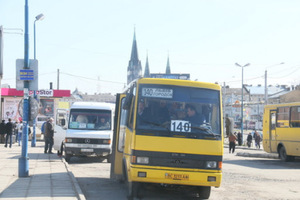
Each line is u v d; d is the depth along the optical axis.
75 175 15.63
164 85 10.37
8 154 24.28
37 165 17.95
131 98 10.50
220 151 10.00
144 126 9.96
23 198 9.60
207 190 10.65
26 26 13.70
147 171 9.70
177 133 9.95
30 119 13.62
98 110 22.06
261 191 12.40
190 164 9.84
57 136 23.44
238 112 123.81
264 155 28.56
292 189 13.03
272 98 159.75
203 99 10.38
